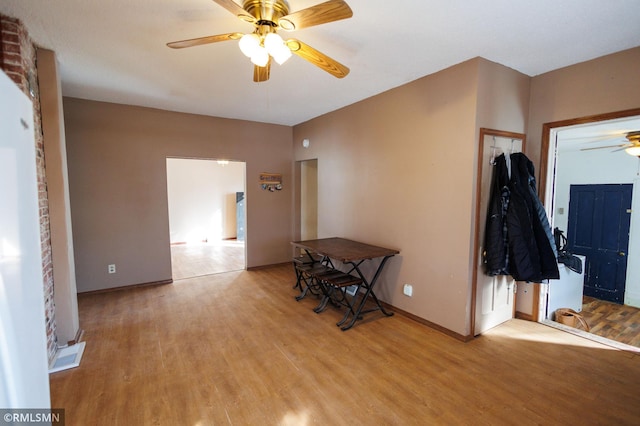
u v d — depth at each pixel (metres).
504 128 2.80
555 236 4.05
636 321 4.20
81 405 1.91
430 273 2.98
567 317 3.43
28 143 1.04
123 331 2.92
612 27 2.06
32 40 2.28
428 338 2.78
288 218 5.51
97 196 3.92
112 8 1.90
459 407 1.90
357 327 3.01
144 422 1.77
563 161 5.64
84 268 3.89
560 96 2.79
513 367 2.32
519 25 2.06
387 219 3.47
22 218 0.97
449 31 2.15
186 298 3.81
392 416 1.82
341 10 1.51
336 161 4.29
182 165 7.96
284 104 4.00
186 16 2.00
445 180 2.81
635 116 2.36
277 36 1.62
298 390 2.06
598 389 2.06
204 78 3.08
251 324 3.08
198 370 2.29
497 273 2.71
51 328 2.41
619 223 4.99
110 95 3.63
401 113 3.24
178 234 8.01
